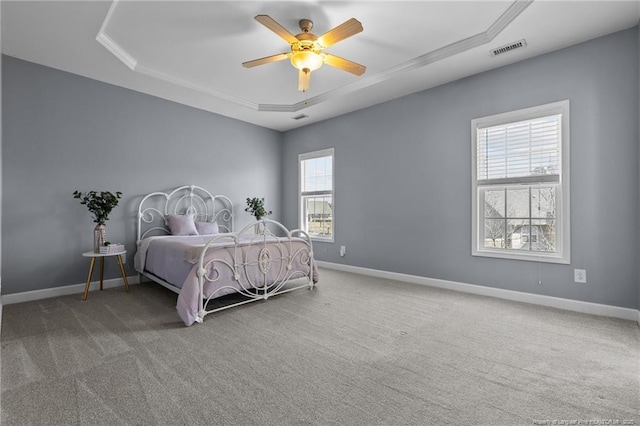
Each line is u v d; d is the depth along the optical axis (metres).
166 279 3.22
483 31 2.79
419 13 2.52
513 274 3.27
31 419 1.41
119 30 2.76
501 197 3.38
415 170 4.06
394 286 3.87
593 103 2.79
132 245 4.02
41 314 2.82
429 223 3.93
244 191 5.33
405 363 1.94
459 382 1.72
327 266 5.16
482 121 3.45
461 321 2.65
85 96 3.62
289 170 5.85
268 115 5.01
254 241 3.22
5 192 3.13
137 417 1.43
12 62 3.15
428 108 3.92
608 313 2.73
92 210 3.48
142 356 2.02
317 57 2.60
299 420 1.42
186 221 4.20
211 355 2.04
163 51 3.13
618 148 2.68
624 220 2.66
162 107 4.29
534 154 3.13
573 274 2.90
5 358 1.98
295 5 2.42
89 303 3.15
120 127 3.90
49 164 3.38
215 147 4.91
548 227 3.08
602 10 2.39
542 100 3.05
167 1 2.36
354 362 1.95
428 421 1.41
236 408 1.50
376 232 4.51
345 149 4.92
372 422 1.40
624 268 2.67
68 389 1.64
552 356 2.02
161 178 4.29
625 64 2.64
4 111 3.12
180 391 1.63
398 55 3.23
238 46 3.04
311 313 2.86
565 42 2.84
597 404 1.52
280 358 2.00
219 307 3.02
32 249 3.28
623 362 1.93
